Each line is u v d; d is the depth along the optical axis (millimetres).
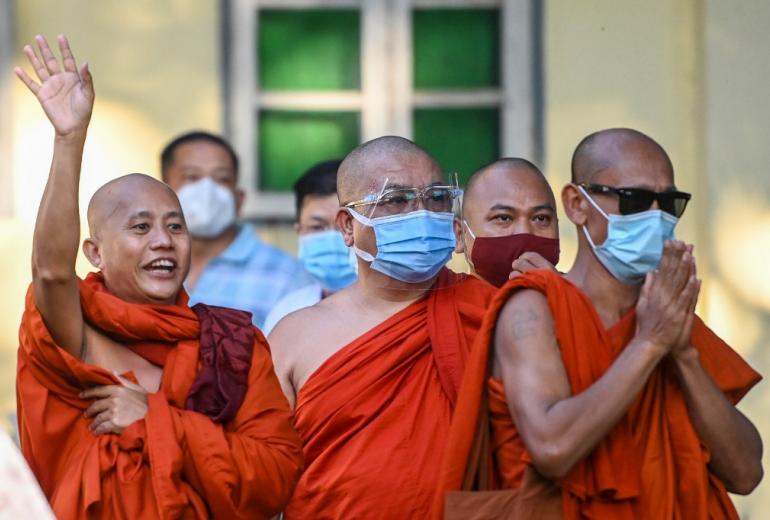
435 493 11969
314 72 20750
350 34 20797
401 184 13000
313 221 16516
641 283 11766
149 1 20406
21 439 11758
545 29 20469
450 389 12617
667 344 10922
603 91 20375
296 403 13078
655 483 11250
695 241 19922
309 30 20750
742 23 19828
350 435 12648
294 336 13336
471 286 13227
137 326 11820
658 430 11352
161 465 11242
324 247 16422
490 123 20641
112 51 20359
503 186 13961
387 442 12516
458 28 20750
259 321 18422
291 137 20766
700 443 11414
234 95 20500
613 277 11789
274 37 20672
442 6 20750
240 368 11898
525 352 11047
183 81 20438
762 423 19547
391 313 13211
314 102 20766
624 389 10789
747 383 11867
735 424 11383
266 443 11758
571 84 20438
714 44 19859
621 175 11711
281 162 20750
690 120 20188
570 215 11969
